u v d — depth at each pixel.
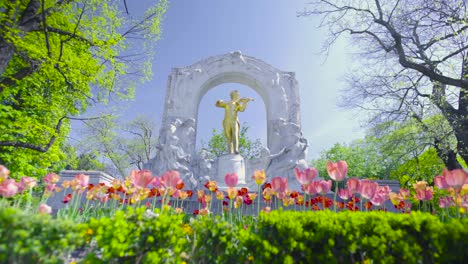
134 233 2.68
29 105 8.97
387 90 14.38
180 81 13.73
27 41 6.99
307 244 2.69
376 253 2.53
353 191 3.98
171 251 2.81
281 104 13.52
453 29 10.82
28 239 2.21
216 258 2.83
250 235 2.83
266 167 11.92
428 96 13.30
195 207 8.59
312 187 4.18
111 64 9.15
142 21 9.52
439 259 2.49
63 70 7.66
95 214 5.28
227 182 4.14
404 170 16.58
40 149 7.45
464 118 11.70
